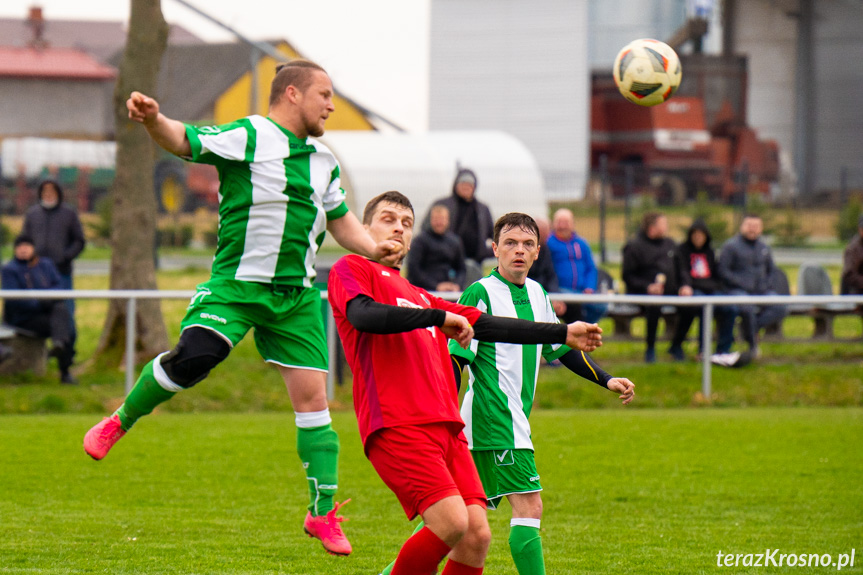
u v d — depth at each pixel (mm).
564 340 13047
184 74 159625
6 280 37188
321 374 16109
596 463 26703
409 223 14648
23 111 158125
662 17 137625
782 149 150500
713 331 39031
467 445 14305
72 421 31953
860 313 40438
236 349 41562
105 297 34094
